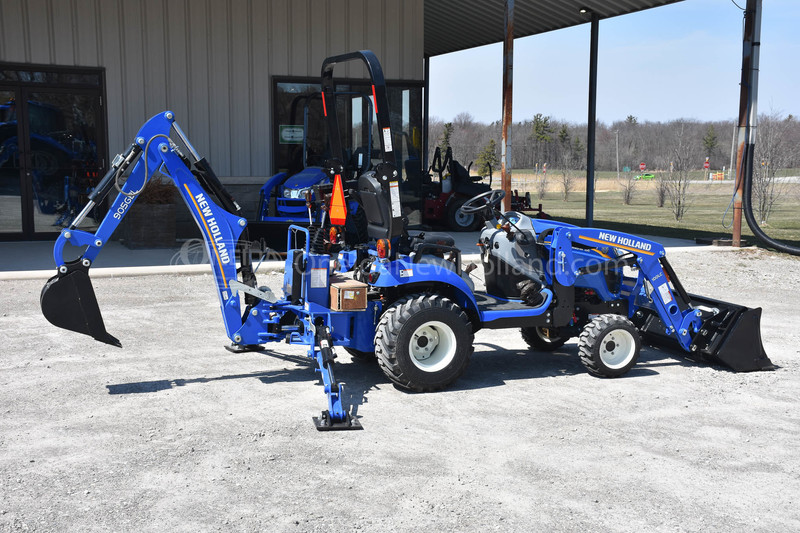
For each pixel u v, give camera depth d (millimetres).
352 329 5266
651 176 40375
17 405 4699
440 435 4320
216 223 5164
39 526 3172
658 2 13836
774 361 6160
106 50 12109
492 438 4289
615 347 5652
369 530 3193
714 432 4465
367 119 13625
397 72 13719
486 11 16250
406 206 14148
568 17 15711
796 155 22062
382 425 4469
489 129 54656
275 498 3473
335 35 13273
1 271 9047
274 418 4539
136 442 4113
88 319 4934
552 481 3727
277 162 13148
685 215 20484
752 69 12109
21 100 11844
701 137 54281
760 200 18562
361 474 3756
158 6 12266
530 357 6301
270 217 10805
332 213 5090
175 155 5070
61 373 5410
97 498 3439
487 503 3469
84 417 4500
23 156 11961
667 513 3412
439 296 5242
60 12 11820
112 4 12039
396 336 4938
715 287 9562
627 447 4199
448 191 15594
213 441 4148
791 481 3787
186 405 4750
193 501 3426
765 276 10344
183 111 12602
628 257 5711
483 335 7203
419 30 13734
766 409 4914
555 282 5566
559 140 50688
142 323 7012
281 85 13062
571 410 4828
